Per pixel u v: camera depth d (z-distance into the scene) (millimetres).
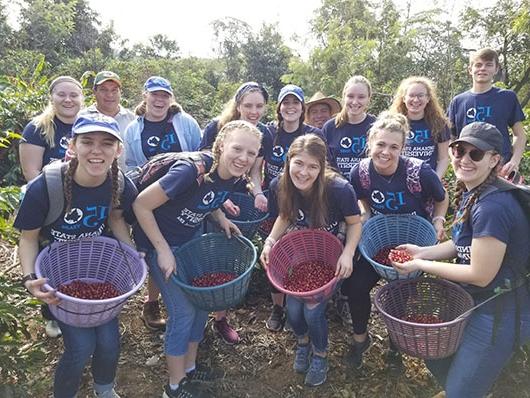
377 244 3193
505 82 14203
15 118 7270
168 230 2818
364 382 3129
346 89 3971
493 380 2410
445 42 14617
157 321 3629
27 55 17141
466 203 2385
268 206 3357
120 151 2385
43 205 2318
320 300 2723
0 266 4355
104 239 2641
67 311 2279
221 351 3438
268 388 3123
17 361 2719
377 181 3064
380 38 15641
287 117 3777
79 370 2539
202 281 2984
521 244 2230
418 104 3959
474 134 2215
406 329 2338
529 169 5582
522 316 2297
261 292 4109
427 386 3084
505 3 13594
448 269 2383
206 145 3766
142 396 3041
